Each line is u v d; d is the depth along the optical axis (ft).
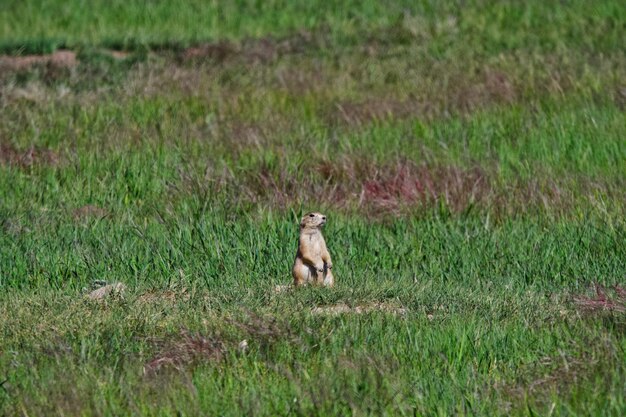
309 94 222.89
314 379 91.76
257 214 159.43
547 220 155.53
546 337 102.58
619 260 136.05
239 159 185.57
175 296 119.75
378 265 139.64
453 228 153.07
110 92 225.35
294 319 106.11
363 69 240.12
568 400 88.89
